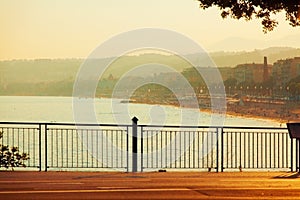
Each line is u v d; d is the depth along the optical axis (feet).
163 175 63.41
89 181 54.29
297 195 44.39
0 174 61.46
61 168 75.31
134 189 47.16
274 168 73.41
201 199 41.88
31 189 46.78
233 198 42.50
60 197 42.24
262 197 43.16
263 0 66.13
